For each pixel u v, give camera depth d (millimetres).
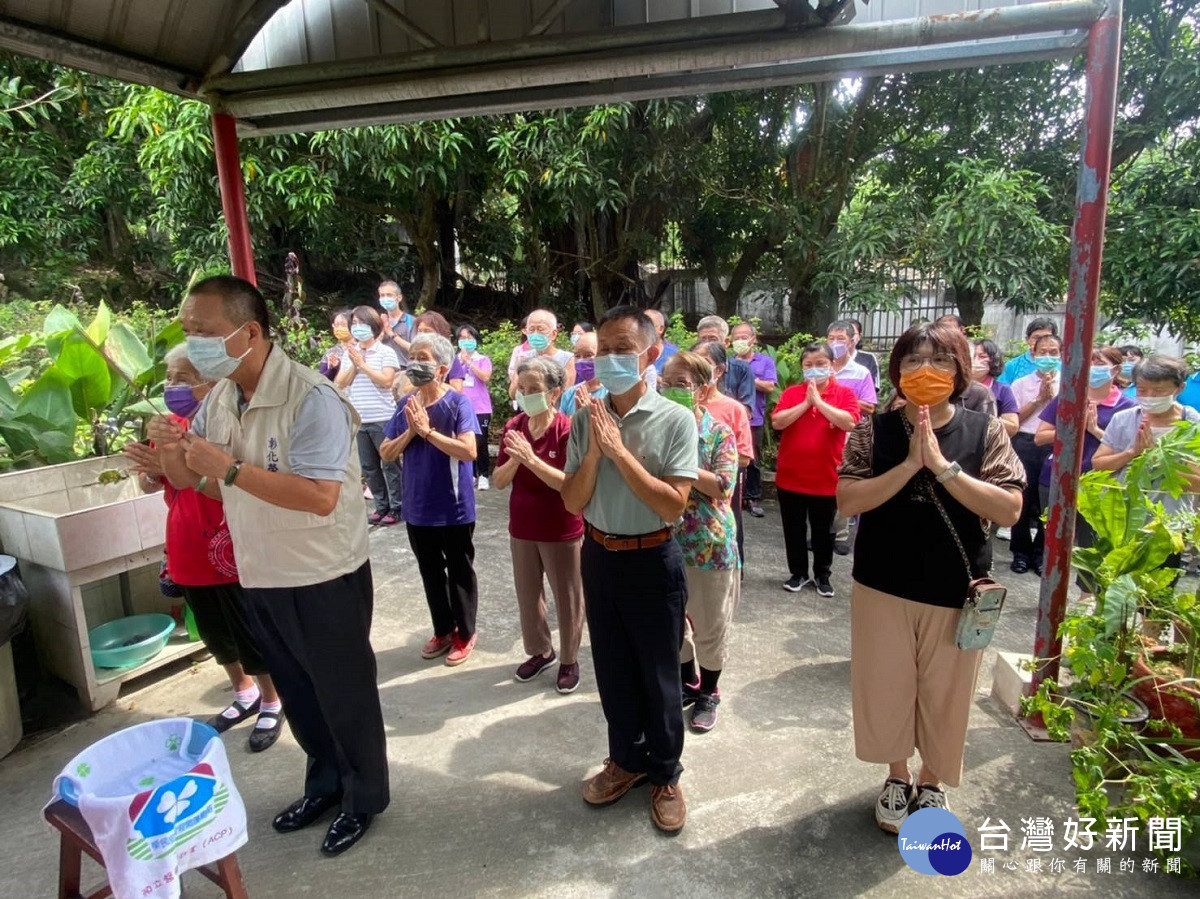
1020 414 4391
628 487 2076
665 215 10359
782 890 2004
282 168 8789
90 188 10227
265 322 1962
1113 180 8633
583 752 2652
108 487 3473
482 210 10969
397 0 2912
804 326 10297
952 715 2072
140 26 2738
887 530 2053
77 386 3502
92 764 1775
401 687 3117
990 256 7316
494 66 2742
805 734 2727
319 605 2033
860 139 9414
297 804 2320
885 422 2066
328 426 1953
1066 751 2607
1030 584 4188
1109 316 8172
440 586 3291
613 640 2191
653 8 2715
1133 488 2602
